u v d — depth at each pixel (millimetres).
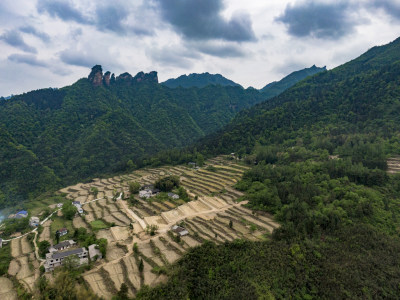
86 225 104812
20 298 60875
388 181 107062
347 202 91500
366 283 63531
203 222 96062
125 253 78375
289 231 80938
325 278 65312
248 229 89812
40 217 117500
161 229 93125
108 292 60250
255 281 63969
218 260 69438
